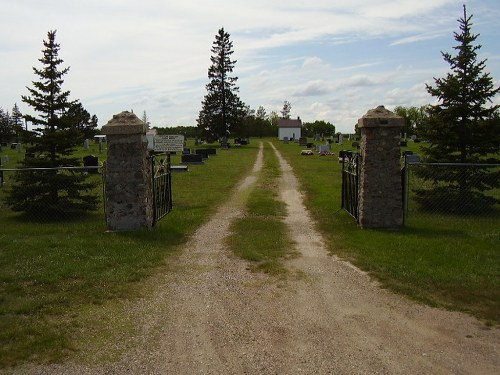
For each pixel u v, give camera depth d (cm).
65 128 1296
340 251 900
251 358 488
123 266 795
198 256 874
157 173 1220
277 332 550
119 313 605
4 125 7112
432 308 620
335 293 678
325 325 570
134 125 1022
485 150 1270
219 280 737
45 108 1262
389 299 653
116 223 1053
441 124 1267
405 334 544
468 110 1262
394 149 1062
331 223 1162
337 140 6588
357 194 1140
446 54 1278
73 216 1295
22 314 598
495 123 1242
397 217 1077
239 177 2328
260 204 1465
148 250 898
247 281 733
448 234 1006
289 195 1706
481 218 1200
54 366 470
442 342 524
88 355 493
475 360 484
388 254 857
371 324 572
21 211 1284
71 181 1279
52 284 706
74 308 619
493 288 681
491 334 543
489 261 803
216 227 1139
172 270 788
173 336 539
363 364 475
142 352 501
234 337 537
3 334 531
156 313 606
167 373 459
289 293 680
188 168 2759
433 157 1316
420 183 1517
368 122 1052
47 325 562
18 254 859
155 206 1121
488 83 1252
